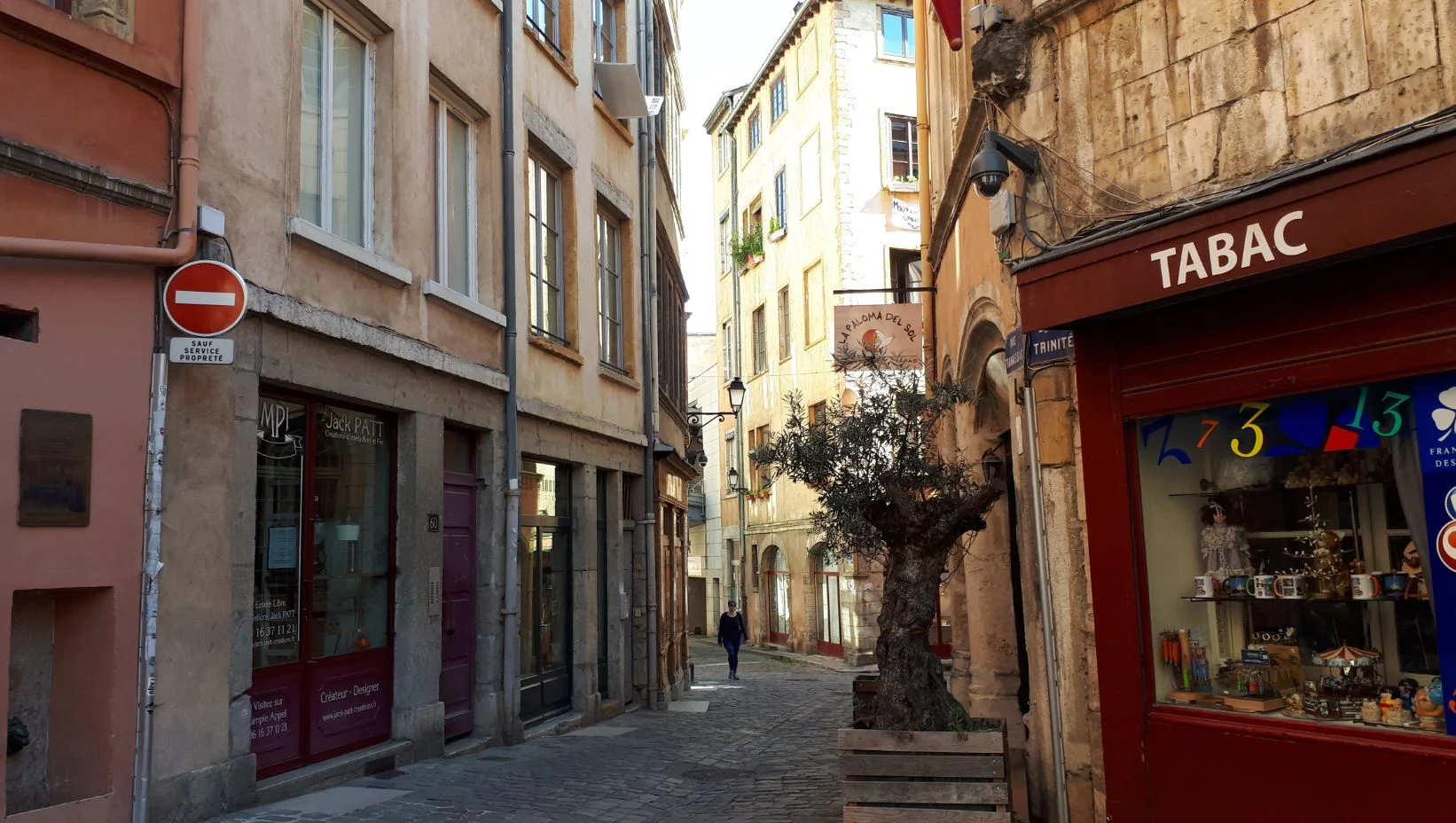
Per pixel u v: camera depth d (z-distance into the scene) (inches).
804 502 1301.7
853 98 1206.3
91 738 251.1
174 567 270.1
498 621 450.3
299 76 329.4
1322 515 223.3
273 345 309.3
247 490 296.2
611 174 637.3
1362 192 188.1
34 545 236.4
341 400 351.3
